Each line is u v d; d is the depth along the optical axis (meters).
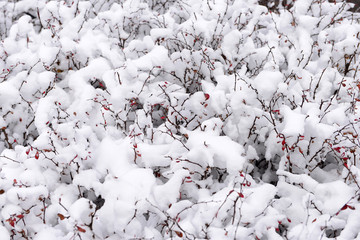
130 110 2.47
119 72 2.42
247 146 2.30
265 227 1.82
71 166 2.09
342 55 2.72
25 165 2.09
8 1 3.63
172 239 1.81
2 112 2.43
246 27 3.03
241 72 2.47
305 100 2.39
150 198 1.88
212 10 2.97
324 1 3.19
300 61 2.64
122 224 1.79
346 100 2.47
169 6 3.67
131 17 2.96
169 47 2.88
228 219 1.91
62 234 1.91
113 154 2.06
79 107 2.33
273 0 3.97
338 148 1.98
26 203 1.95
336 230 1.96
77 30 2.85
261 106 2.29
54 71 2.68
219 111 2.26
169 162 2.07
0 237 1.83
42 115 2.24
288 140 2.05
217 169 2.13
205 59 2.56
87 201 1.89
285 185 2.02
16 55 2.74
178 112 2.27
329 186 1.92
